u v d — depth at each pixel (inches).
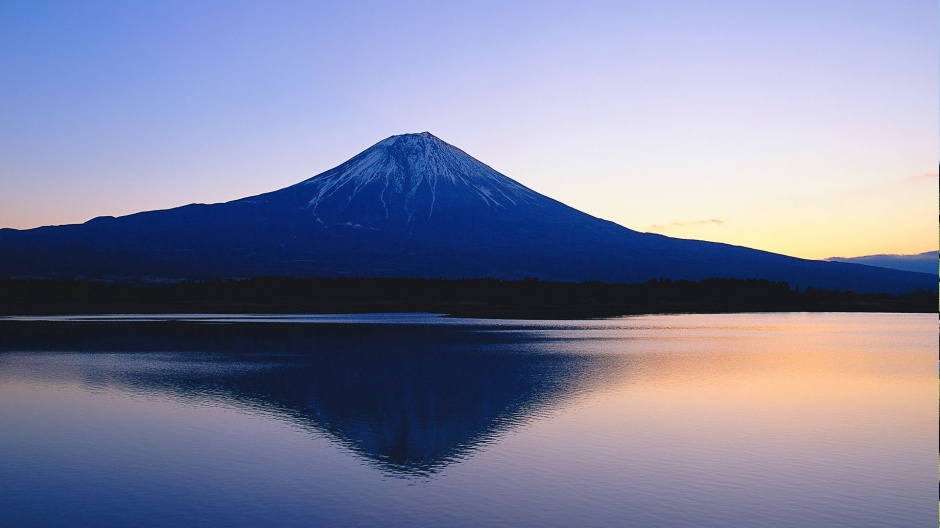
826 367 2217.0
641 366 2215.8
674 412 1467.8
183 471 1049.5
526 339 3206.2
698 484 981.2
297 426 1344.7
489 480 1003.9
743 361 2373.3
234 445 1202.6
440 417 1423.5
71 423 1365.7
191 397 1646.2
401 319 4763.8
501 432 1291.8
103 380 1898.4
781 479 1000.9
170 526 836.0
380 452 1156.5
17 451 1158.3
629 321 4867.1
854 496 930.7
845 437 1244.5
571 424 1354.6
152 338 3171.8
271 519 856.3
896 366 2256.4
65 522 848.9
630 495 936.3
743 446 1182.9
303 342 2997.0
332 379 1926.7
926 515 866.1
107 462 1097.4
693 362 2330.2
